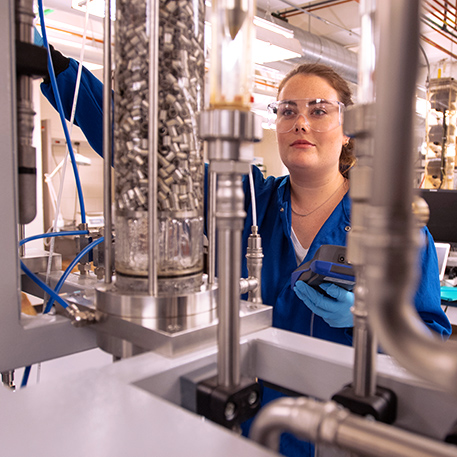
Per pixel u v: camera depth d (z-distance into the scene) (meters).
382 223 0.23
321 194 1.52
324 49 4.56
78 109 1.13
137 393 0.39
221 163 0.36
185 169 0.54
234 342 0.40
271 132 1.73
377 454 0.27
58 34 2.39
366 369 0.40
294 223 1.54
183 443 0.31
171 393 0.45
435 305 1.29
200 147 0.57
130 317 0.53
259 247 0.63
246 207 1.55
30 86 0.59
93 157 5.89
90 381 0.41
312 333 1.27
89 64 2.98
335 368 0.47
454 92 3.63
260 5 4.27
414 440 0.26
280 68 4.34
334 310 1.15
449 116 3.64
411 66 0.22
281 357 0.51
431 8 3.85
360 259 0.35
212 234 0.58
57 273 0.83
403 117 0.22
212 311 0.55
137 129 0.53
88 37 2.53
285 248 1.47
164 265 0.55
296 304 1.35
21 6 0.56
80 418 0.34
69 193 5.64
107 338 0.55
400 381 0.43
